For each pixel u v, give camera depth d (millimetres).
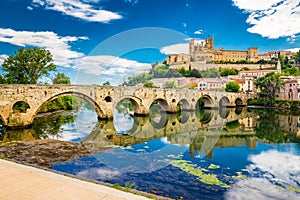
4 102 21094
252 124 27828
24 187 4535
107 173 8906
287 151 14367
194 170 8977
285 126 26391
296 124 28234
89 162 11102
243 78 69188
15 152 13609
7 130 21250
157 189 7441
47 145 15203
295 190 8312
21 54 33125
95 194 4250
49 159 12000
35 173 5352
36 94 22719
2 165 5914
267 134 20875
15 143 15898
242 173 9766
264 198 7625
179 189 7637
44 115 33750
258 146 15688
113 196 4172
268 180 9195
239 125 26844
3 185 4637
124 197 4156
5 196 4137
